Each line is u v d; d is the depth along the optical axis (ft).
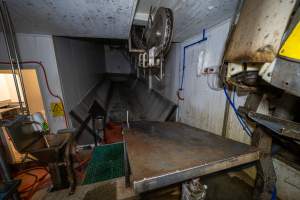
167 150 3.15
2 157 4.01
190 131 4.33
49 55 6.93
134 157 2.85
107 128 10.14
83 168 6.77
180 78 8.68
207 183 4.64
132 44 7.41
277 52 2.22
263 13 2.44
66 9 3.92
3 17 4.48
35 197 5.43
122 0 3.45
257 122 3.47
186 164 2.60
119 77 27.78
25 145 4.20
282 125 2.77
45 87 7.18
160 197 4.16
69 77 8.43
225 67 3.86
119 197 4.28
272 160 3.53
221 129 5.55
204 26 5.73
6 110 8.34
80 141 8.38
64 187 4.97
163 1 4.25
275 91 3.30
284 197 3.52
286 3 2.15
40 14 4.26
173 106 9.13
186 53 7.93
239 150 3.14
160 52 4.28
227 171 4.75
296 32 2.02
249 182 4.46
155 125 4.90
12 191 3.73
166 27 3.71
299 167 3.14
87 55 12.63
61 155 4.76
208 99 6.24
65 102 7.68
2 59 6.43
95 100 12.60
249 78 3.19
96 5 3.69
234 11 4.32
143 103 13.97
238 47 2.95
